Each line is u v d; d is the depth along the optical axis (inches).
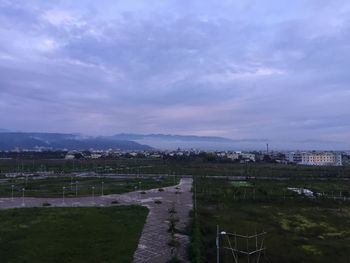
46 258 2329.0
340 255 2519.7
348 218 3727.9
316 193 5251.0
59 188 5841.5
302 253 2529.5
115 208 4035.4
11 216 3555.6
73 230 3021.7
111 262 2283.5
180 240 2778.1
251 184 6205.7
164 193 5354.3
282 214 3846.0
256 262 2279.8
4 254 2396.7
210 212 3841.0
